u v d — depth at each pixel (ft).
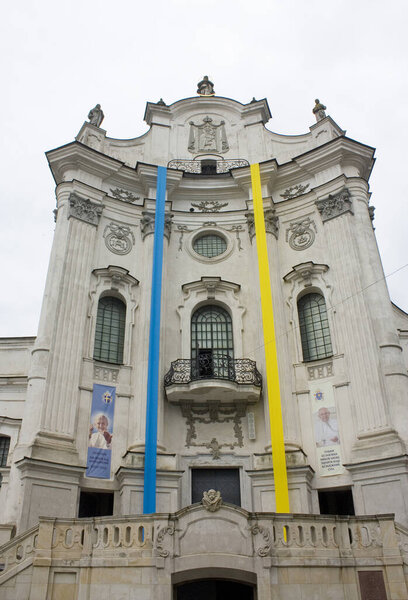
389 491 54.39
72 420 59.98
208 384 63.05
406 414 57.98
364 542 39.60
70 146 75.15
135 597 36.70
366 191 75.00
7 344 76.69
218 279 73.77
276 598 36.76
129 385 66.13
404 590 37.29
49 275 68.23
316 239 74.43
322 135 82.64
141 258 75.92
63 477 56.03
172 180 80.28
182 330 71.56
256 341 70.13
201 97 91.20
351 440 60.08
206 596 42.63
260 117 89.66
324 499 63.36
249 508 59.98
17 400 72.43
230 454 63.77
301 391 65.21
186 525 38.96
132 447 61.26
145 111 91.04
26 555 39.65
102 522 39.68
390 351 61.77
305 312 71.67
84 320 66.59
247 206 79.25
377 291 65.87
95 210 74.43
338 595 37.50
